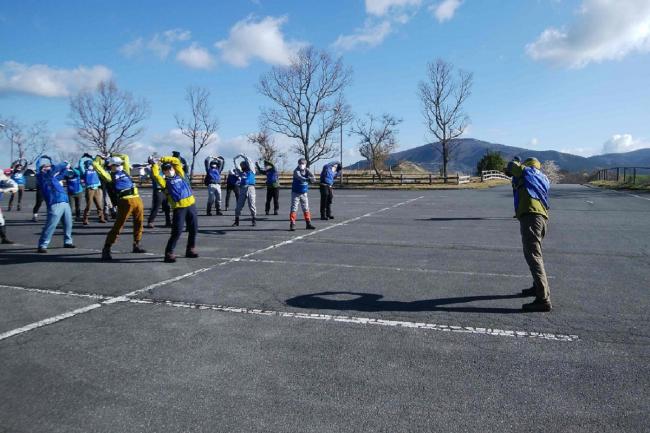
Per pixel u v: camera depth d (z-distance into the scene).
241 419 3.14
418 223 13.77
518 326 4.88
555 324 4.93
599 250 9.08
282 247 9.74
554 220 13.79
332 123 56.56
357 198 25.94
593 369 3.85
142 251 9.16
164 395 3.47
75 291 6.33
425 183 41.62
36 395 3.49
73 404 3.36
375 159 61.72
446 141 54.62
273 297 5.98
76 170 14.86
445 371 3.83
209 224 13.87
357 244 10.08
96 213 17.92
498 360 4.03
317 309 5.48
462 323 4.98
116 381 3.70
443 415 3.16
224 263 8.12
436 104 54.00
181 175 8.32
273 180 16.55
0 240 11.03
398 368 3.89
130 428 3.04
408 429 3.00
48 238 9.31
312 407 3.28
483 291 6.23
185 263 8.14
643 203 19.41
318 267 7.75
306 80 55.84
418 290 6.29
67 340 4.56
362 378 3.71
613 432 2.96
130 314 5.34
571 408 3.24
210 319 5.15
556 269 7.48
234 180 18.00
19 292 6.30
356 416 3.16
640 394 3.43
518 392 3.47
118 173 8.53
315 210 18.39
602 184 35.44
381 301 5.79
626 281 6.70
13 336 4.67
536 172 5.59
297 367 3.92
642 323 4.94
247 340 4.53
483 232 11.84
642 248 9.27
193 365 3.97
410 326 4.90
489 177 52.28
